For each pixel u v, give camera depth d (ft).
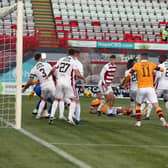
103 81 89.04
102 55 159.53
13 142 53.01
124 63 160.66
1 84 73.51
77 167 39.27
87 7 207.31
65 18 197.77
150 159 44.73
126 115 93.35
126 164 41.68
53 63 159.22
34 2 202.18
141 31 201.16
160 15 215.51
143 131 67.87
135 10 214.28
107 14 207.21
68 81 72.43
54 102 73.67
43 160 42.24
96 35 190.80
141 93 72.08
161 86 85.10
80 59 157.89
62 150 48.19
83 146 51.72
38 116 80.64
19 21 66.03
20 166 39.34
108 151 48.83
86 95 143.54
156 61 168.76
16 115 66.64
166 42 173.47
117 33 194.39
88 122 78.13
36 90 80.84
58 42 164.96
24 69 152.25
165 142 57.36
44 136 59.00
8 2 195.62
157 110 71.41
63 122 76.54
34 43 158.81
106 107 90.74
